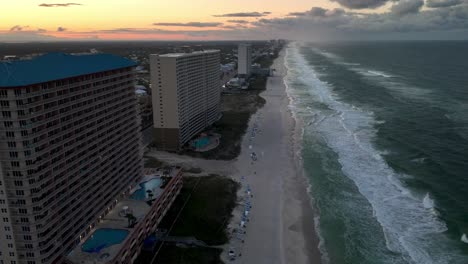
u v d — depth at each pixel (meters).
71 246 76.25
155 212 94.00
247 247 88.50
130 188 101.12
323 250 87.75
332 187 117.31
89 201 81.62
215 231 94.25
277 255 85.81
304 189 117.69
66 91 71.25
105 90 84.19
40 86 64.12
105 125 85.38
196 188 117.50
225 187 118.38
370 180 121.00
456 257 82.94
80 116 75.75
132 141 100.12
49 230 69.38
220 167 135.38
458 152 141.38
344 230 94.69
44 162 66.31
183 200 109.50
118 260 74.44
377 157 139.50
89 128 79.25
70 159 74.06
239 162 140.38
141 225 85.44
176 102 144.00
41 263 68.44
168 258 82.94
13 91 59.47
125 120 95.19
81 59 80.75
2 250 67.62
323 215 102.06
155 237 88.62
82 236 80.31
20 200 64.62
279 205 108.06
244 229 95.75
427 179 119.62
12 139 61.75
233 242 90.19
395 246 87.56
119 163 93.69
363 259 84.00
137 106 101.62
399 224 96.12
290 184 121.50
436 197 108.19
